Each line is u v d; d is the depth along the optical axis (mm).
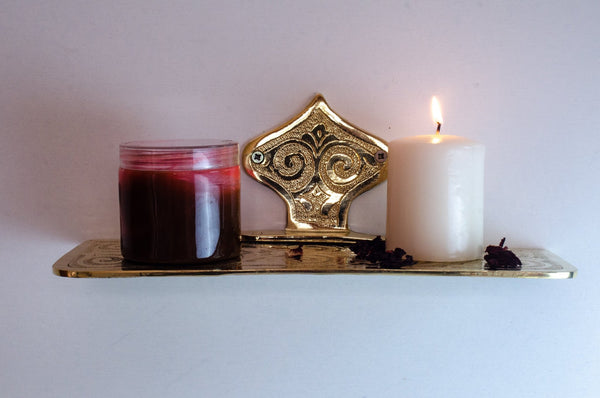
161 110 709
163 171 636
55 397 733
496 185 717
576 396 738
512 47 705
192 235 641
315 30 704
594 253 721
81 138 710
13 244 717
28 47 700
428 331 735
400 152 660
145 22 701
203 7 701
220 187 650
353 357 738
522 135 712
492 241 722
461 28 704
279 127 708
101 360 732
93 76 704
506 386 739
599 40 701
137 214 643
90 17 699
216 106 710
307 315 734
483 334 734
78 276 630
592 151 712
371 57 707
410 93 710
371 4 702
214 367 737
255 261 663
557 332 731
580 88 706
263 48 706
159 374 736
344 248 706
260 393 739
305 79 708
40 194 714
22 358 727
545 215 719
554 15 701
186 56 705
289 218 718
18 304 723
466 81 708
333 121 708
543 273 635
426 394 739
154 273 633
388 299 733
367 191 721
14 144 708
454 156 651
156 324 731
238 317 733
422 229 658
